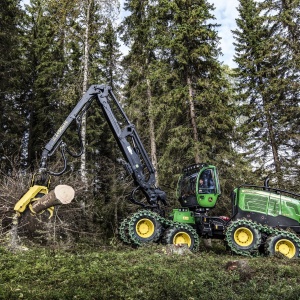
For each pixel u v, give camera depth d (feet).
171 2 52.16
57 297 16.12
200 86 50.93
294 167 61.62
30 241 30.32
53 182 40.83
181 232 33.09
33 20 77.20
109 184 56.39
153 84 57.57
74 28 52.26
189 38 50.62
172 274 20.62
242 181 50.88
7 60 58.80
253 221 35.78
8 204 35.14
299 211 36.01
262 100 65.87
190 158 49.80
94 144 65.46
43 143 66.90
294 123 61.93
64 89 55.62
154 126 58.59
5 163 55.72
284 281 20.26
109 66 63.16
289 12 60.03
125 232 34.60
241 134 62.23
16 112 63.57
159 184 52.08
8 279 18.83
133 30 59.31
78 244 33.12
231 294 17.80
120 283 18.52
